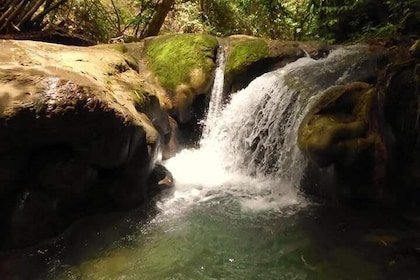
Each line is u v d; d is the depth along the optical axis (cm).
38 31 689
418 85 374
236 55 606
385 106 390
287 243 382
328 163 399
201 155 594
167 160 560
